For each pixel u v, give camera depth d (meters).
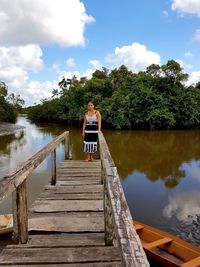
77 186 6.57
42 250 3.71
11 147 23.38
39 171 13.85
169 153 20.61
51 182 6.69
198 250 6.24
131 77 45.53
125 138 30.05
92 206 5.32
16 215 3.88
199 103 41.94
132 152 20.98
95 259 3.48
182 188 12.16
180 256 6.39
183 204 10.36
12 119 56.53
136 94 40.72
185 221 9.01
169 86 41.09
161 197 11.03
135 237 1.69
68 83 64.50
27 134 34.56
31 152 20.69
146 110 39.59
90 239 4.05
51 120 60.03
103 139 6.76
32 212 5.08
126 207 2.15
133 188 12.16
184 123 40.81
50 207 5.30
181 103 40.53
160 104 39.47
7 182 2.93
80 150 21.34
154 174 14.46
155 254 6.11
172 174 14.47
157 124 39.88
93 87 47.47
